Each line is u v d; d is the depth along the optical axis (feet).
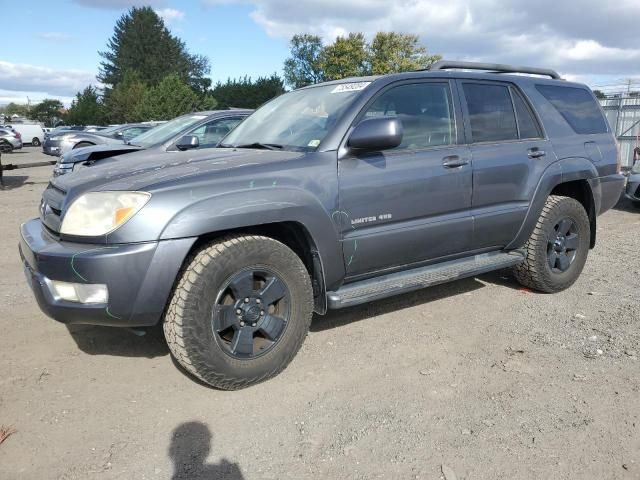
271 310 10.82
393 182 11.98
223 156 11.78
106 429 9.23
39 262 9.65
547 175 14.98
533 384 10.69
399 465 8.32
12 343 12.54
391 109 12.52
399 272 12.99
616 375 11.01
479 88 14.34
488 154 13.83
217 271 9.79
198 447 8.79
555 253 15.80
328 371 11.31
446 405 9.98
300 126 12.66
